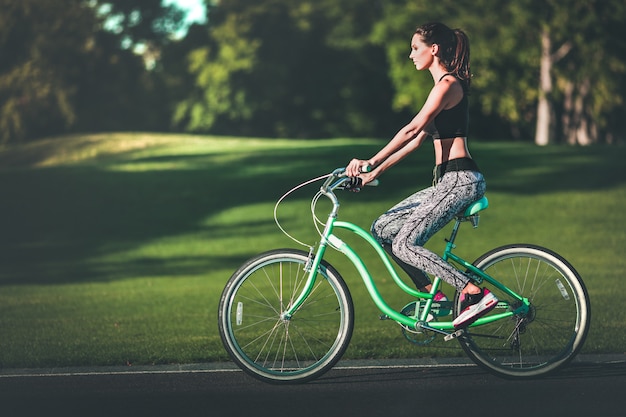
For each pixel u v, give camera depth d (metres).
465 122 6.03
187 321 10.28
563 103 59.56
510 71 50.56
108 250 21.22
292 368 6.34
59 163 40.66
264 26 68.50
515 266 6.38
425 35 6.08
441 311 6.16
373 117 68.62
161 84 73.25
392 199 25.17
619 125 61.66
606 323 8.70
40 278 17.45
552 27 48.97
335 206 6.23
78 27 69.56
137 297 13.52
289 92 68.88
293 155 32.38
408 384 6.05
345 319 6.15
